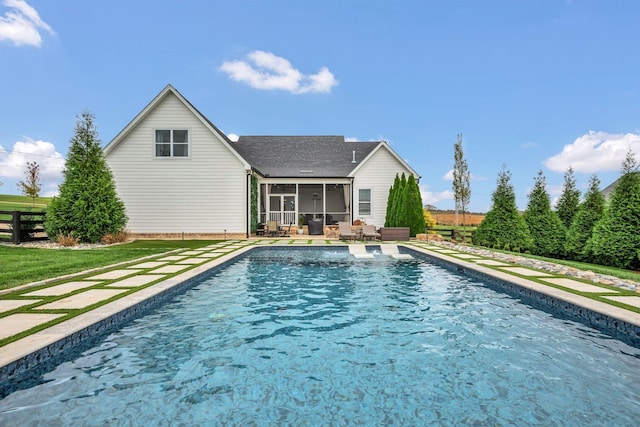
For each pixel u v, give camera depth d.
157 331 4.72
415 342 4.44
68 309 4.62
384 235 16.80
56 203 13.27
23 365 3.19
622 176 10.08
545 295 5.73
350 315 5.54
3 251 11.07
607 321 4.53
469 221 28.33
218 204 17.09
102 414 2.85
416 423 2.77
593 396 3.17
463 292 6.98
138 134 16.88
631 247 9.33
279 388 3.30
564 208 15.42
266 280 8.06
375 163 21.08
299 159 23.44
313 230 20.22
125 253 10.76
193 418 2.82
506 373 3.61
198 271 7.64
